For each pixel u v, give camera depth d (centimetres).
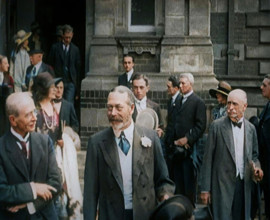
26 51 1096
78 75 1206
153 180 557
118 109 546
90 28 1203
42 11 1472
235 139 740
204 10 1161
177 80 952
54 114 744
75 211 739
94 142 555
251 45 1292
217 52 1295
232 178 734
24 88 1056
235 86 1283
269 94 845
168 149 943
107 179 547
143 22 1189
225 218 729
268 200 839
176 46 1161
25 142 536
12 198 516
